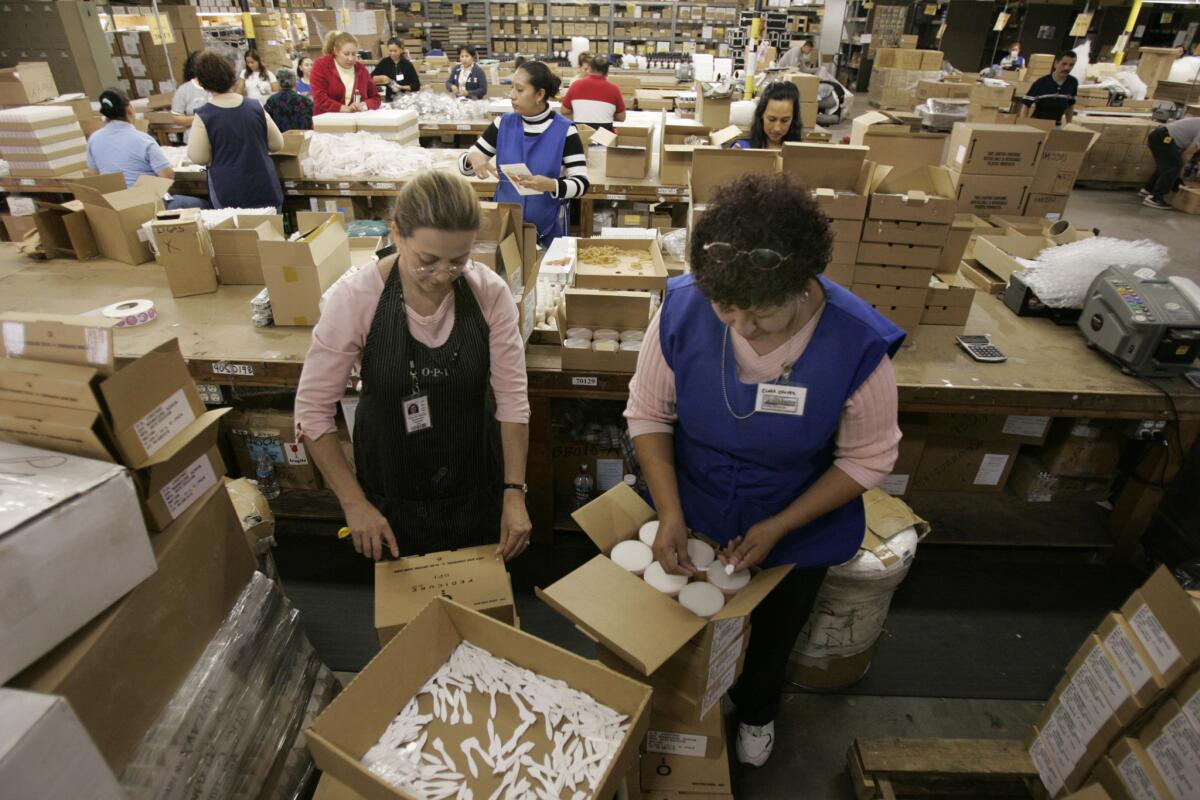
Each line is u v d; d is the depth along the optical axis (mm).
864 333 1083
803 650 1803
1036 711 1853
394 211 1135
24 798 669
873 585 1646
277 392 2340
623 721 1048
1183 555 2219
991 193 3150
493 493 1605
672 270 2389
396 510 1539
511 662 1152
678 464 1384
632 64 9406
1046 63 8453
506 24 10977
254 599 1290
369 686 1026
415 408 1368
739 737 1672
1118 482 2434
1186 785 1159
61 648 879
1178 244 5586
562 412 2410
